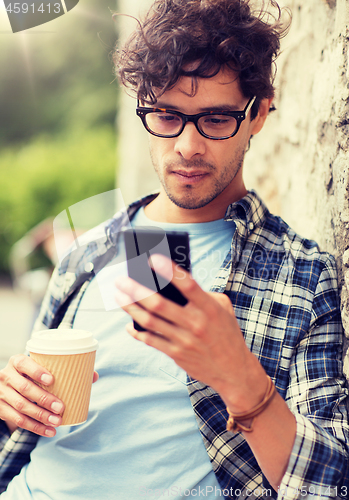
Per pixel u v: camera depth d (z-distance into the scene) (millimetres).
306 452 865
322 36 1372
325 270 1148
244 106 1127
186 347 735
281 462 868
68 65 10297
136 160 3467
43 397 963
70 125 10273
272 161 1983
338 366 1069
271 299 1120
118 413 1106
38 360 973
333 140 1248
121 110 4418
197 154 1085
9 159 9516
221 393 813
